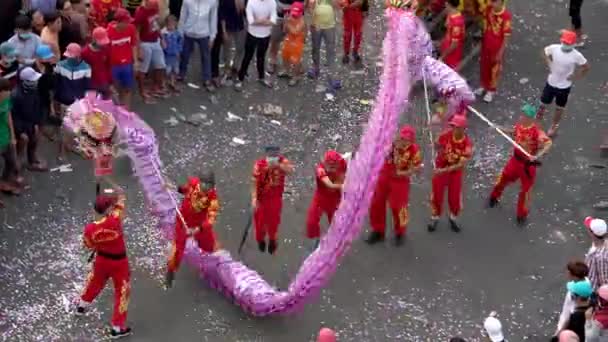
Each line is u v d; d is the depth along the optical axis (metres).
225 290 10.83
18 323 10.30
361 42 16.70
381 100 10.50
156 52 14.02
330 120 14.47
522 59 16.58
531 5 18.48
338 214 10.12
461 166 11.79
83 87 12.81
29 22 12.33
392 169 11.41
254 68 15.71
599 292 9.52
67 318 10.43
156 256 11.45
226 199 12.59
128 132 12.31
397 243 12.02
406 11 13.60
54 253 11.34
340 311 10.89
